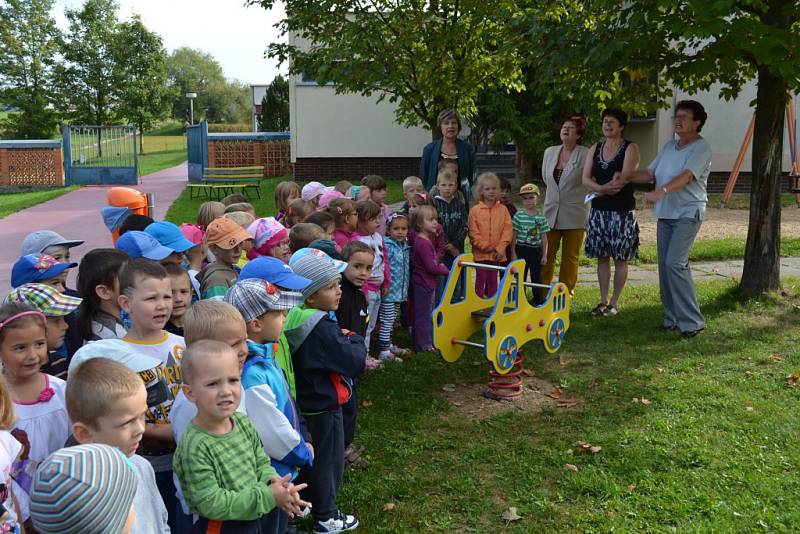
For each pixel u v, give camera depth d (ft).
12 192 88.38
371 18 36.99
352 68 36.88
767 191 29.12
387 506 15.11
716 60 27.55
